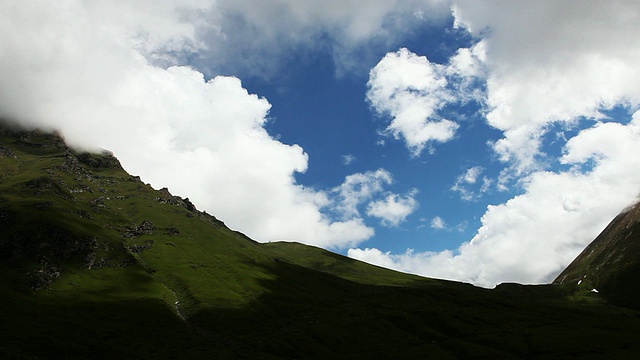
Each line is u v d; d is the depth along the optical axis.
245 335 182.00
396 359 150.12
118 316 182.12
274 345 166.75
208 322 192.75
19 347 124.25
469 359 151.38
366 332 188.62
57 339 137.62
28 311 164.62
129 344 150.88
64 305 186.50
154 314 190.12
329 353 160.50
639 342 160.38
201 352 151.75
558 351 150.62
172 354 146.00
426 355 154.00
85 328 159.62
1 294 175.12
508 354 153.38
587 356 142.75
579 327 190.12
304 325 199.12
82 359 127.88
